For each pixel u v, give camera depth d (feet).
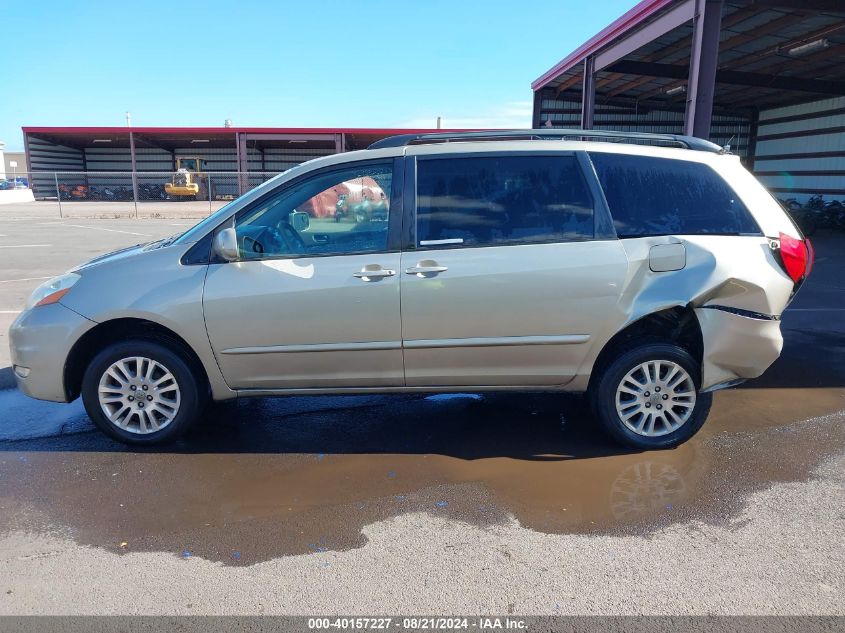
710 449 13.05
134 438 13.17
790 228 12.78
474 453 13.00
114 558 9.43
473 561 9.30
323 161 12.84
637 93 68.39
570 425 14.46
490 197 12.50
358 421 14.80
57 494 11.35
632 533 9.98
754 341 12.34
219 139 142.31
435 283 12.12
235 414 15.26
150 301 12.37
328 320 12.32
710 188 12.66
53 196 146.51
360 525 10.30
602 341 12.37
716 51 34.86
